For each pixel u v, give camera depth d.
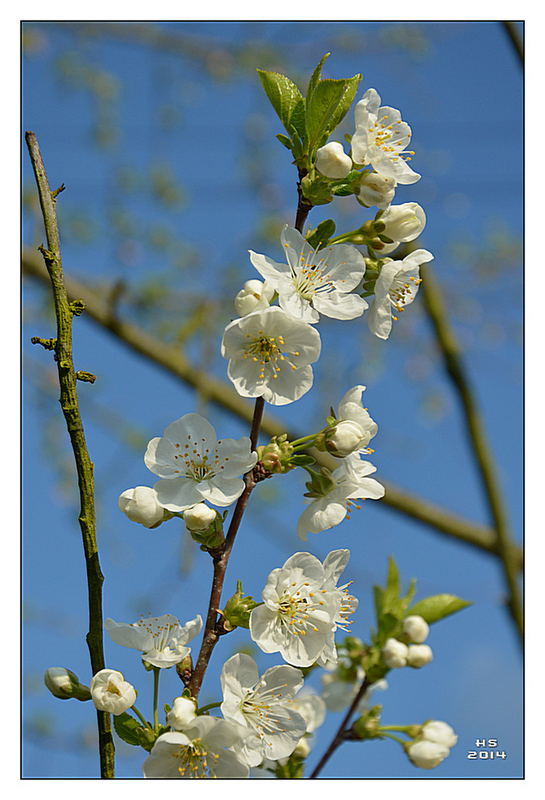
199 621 0.58
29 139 0.58
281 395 0.59
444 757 0.63
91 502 0.57
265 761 0.63
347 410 0.60
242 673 0.57
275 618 0.58
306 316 0.59
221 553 0.58
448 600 0.67
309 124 0.60
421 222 0.61
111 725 0.57
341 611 0.62
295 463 0.59
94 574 0.57
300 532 0.60
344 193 0.60
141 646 0.58
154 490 0.58
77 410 0.57
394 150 0.61
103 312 1.12
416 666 0.65
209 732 0.56
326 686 0.68
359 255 0.60
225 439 0.58
